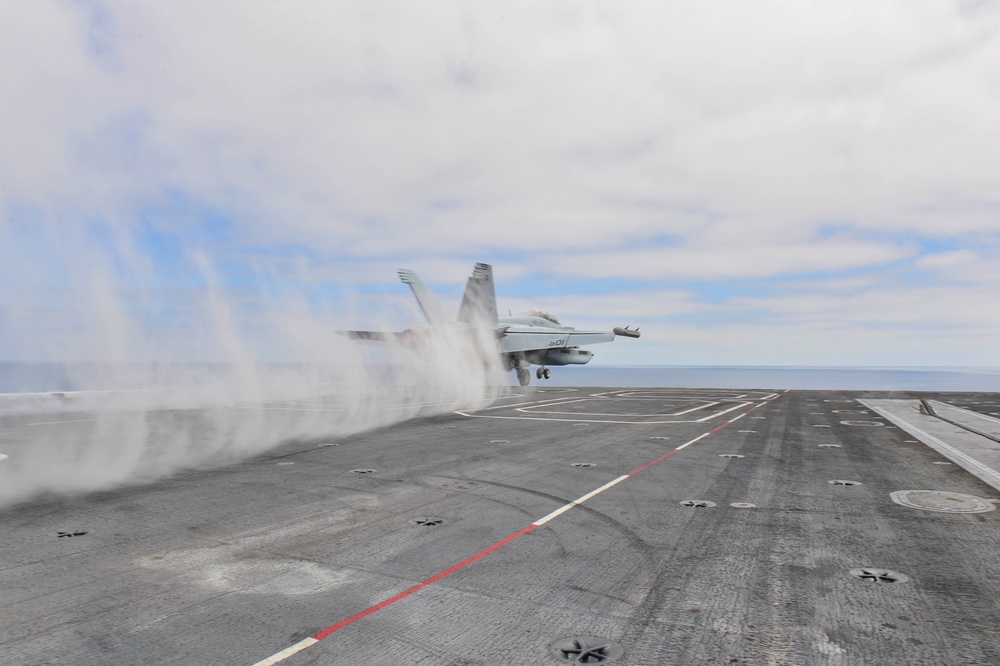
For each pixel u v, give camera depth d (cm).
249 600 477
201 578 526
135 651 389
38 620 438
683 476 1008
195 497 846
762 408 2508
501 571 546
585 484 941
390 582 518
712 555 595
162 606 464
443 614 451
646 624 434
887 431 1667
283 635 414
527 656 384
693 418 2041
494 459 1180
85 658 379
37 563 564
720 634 417
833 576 535
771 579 528
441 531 677
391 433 1598
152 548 613
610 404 2719
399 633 417
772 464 1127
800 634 417
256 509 778
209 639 407
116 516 741
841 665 373
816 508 789
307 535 661
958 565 564
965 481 973
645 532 675
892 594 492
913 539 649
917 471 1059
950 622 438
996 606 467
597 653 388
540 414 2195
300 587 506
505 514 755
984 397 3516
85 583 513
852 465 1118
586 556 590
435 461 1155
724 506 800
